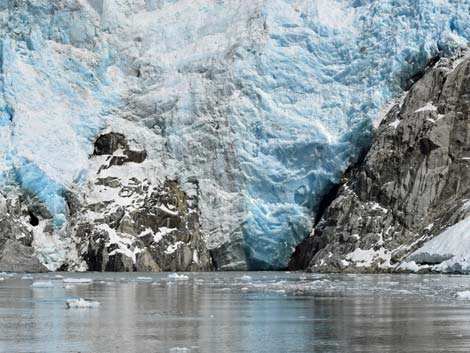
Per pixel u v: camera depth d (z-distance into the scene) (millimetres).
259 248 143875
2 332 45812
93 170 148875
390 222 134250
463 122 134875
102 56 157000
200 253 144125
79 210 143500
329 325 48594
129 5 166750
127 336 44188
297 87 149750
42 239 138000
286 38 152250
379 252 130625
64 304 63750
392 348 39562
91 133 151250
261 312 56625
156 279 106938
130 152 150875
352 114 145500
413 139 137250
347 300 66250
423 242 125562
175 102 152875
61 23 156250
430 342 41375
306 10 153875
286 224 143875
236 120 147750
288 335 44375
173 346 40656
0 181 138000
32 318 52938
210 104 150750
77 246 141375
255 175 145500
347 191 141625
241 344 41250
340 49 150625
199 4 165375
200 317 53594
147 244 142125
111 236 140750
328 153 144125
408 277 106562
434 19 145625
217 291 79188
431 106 139000
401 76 145250
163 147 151875
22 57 150250
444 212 127875
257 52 151250
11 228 135125
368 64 147625
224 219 144625
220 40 159125
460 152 133500
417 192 133500
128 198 146125
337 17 153625
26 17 153375
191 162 149250
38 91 149000
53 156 143750
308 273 131500
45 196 139500
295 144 144875
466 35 144500
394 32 147375
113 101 155500
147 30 162500
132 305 62500
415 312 55625
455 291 76188
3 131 143500
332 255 134500
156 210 144375
